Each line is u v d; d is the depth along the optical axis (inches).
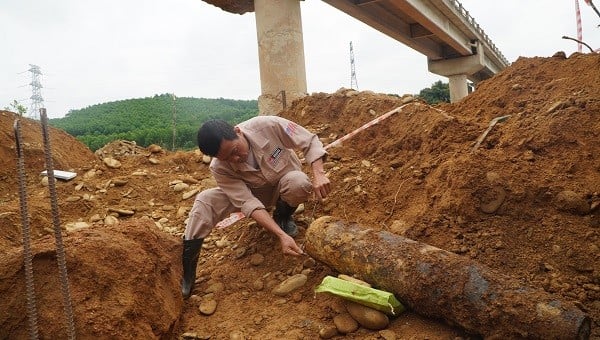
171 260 113.4
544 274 97.0
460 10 701.9
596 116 124.1
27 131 219.0
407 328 90.0
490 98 174.4
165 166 216.8
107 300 85.5
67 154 224.7
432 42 808.3
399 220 122.7
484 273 85.8
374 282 96.8
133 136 896.9
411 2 537.6
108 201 180.1
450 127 148.9
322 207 141.1
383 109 193.2
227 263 129.0
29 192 184.9
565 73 162.2
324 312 97.9
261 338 92.4
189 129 914.7
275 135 115.6
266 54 334.0
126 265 91.5
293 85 333.1
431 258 91.0
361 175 151.7
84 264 86.6
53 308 81.5
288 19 331.3
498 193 111.7
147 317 89.7
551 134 123.8
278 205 128.3
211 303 109.2
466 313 83.2
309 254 111.2
